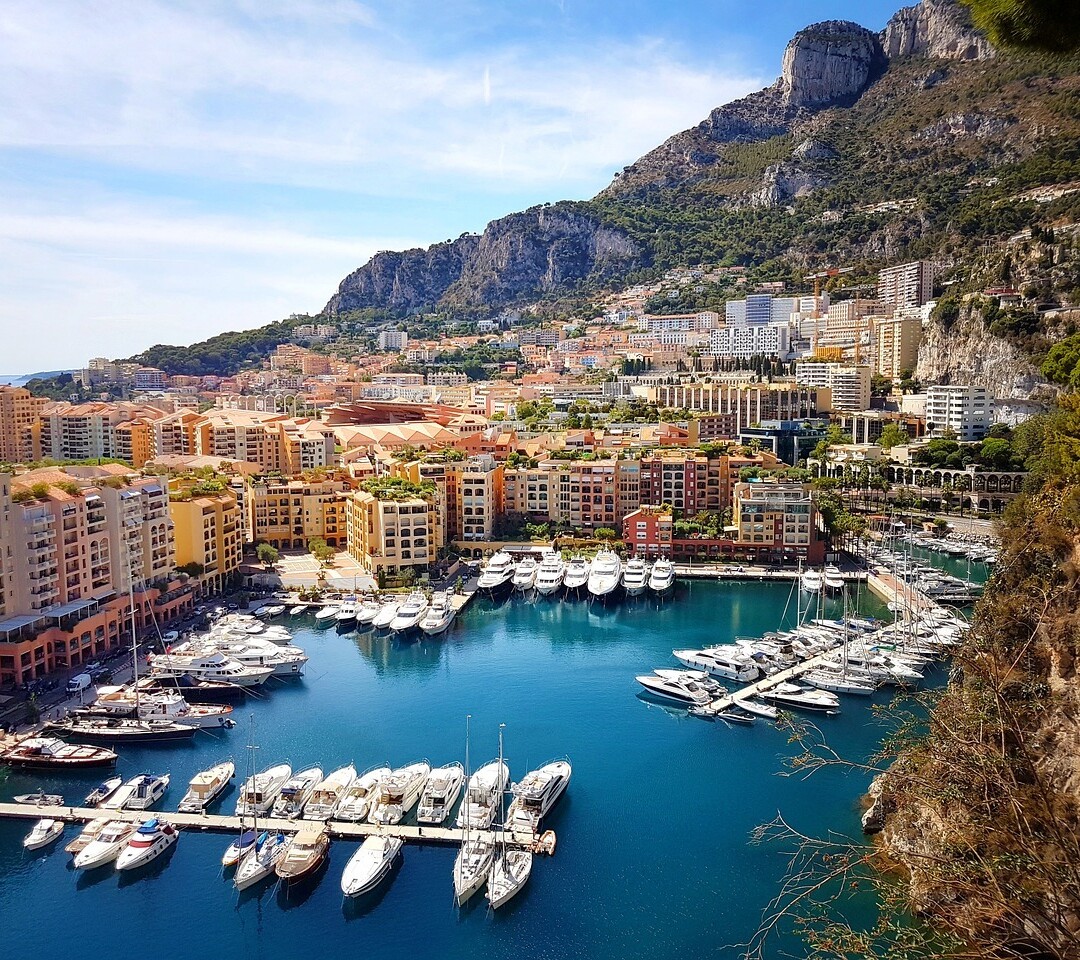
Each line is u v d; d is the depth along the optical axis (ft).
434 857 314.55
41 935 278.67
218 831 330.54
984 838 119.24
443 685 483.10
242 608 619.67
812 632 543.80
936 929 122.21
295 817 336.70
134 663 460.55
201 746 404.16
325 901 293.64
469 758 389.39
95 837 321.32
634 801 353.31
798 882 289.33
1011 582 290.97
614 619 609.83
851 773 369.71
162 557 603.67
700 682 467.11
